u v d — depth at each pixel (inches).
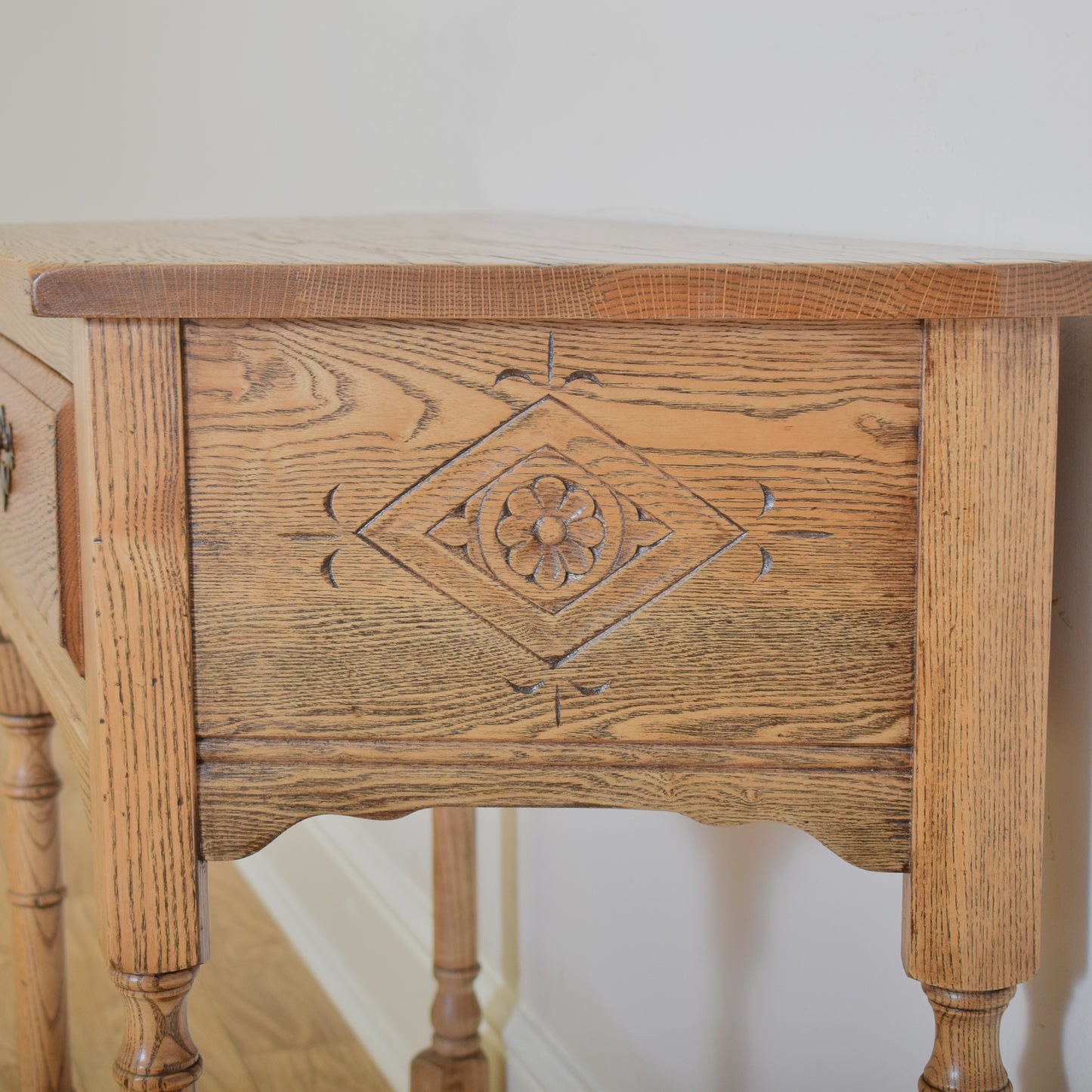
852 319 25.2
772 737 27.2
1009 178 32.5
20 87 129.3
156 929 27.5
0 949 73.9
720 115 45.9
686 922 46.7
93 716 27.3
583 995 54.7
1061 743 31.6
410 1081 56.7
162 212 105.0
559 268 24.8
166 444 26.2
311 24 80.2
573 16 55.7
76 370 26.7
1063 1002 31.7
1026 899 27.1
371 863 71.0
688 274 24.8
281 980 74.0
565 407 26.2
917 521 26.4
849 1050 39.3
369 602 26.8
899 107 36.6
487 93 64.4
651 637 27.0
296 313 25.1
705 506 26.5
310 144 82.3
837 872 39.1
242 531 26.6
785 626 26.8
